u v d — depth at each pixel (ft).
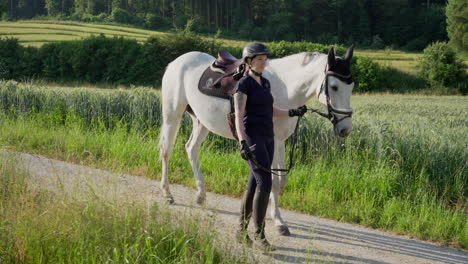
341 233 16.93
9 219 12.64
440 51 158.10
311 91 15.79
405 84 161.38
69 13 467.52
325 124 28.63
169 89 19.88
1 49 164.04
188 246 12.01
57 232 12.10
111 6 432.66
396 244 16.22
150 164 25.17
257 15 357.20
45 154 27.14
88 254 11.35
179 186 22.41
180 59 20.01
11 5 474.49
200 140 19.76
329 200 20.48
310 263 13.43
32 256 11.49
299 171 23.75
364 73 158.10
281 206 20.16
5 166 17.24
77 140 29.12
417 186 23.13
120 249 11.73
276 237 15.87
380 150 25.40
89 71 162.30
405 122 37.52
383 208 20.56
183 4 386.73
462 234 17.26
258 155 13.47
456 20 216.74
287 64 16.46
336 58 14.67
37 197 14.85
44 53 164.96
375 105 75.00
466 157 25.40
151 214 13.06
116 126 34.76
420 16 326.85
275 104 16.06
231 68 17.13
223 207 19.38
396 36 329.52
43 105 39.58
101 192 14.06
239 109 13.38
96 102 37.68
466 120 48.08
